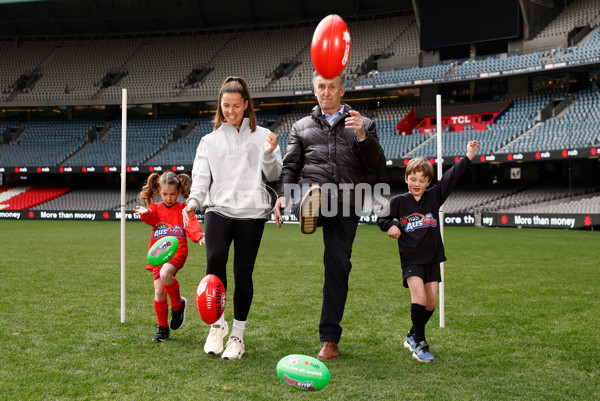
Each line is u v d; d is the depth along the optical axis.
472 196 26.66
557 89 27.42
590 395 3.06
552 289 7.09
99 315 5.22
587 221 20.64
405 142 28.56
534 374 3.45
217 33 36.88
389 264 9.98
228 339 4.07
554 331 4.68
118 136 33.91
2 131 34.75
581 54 25.20
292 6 34.19
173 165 29.84
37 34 37.56
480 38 28.53
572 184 25.48
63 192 33.16
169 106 35.12
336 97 3.96
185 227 4.05
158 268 4.18
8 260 10.16
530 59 26.78
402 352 3.98
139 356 3.78
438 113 4.57
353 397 2.99
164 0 33.72
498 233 18.95
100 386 3.14
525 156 22.89
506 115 27.73
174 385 3.17
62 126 34.97
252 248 3.84
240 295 3.83
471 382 3.28
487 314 5.43
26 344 4.09
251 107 3.93
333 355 3.76
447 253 12.02
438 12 29.64
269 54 35.06
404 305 5.92
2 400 2.91
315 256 11.27
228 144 3.87
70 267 9.12
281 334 4.54
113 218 29.45
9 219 29.69
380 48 32.72
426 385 3.21
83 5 34.22
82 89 34.84
